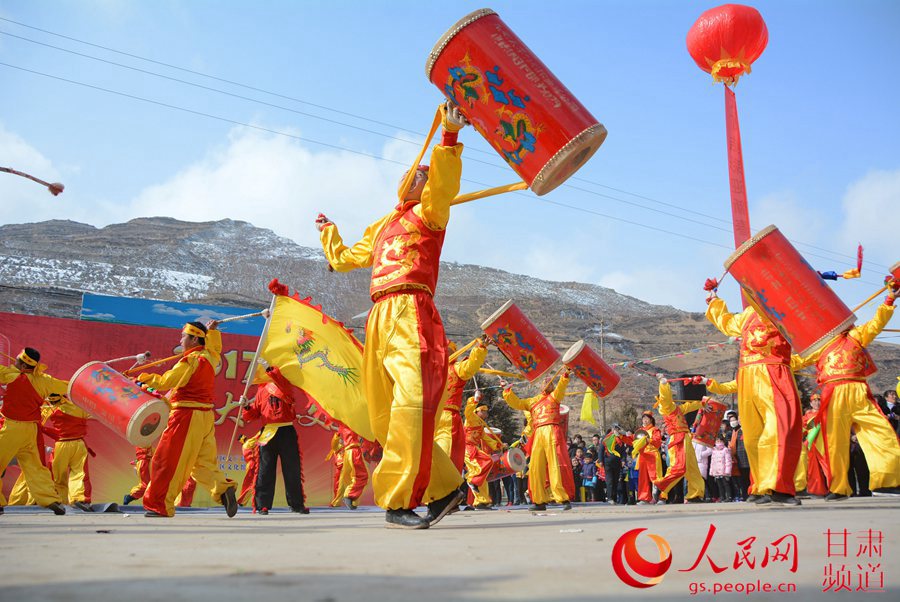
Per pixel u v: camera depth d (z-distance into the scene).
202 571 1.94
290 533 3.77
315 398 8.06
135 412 7.63
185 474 7.73
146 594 1.52
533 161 4.30
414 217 4.81
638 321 166.38
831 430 8.35
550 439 11.65
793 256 6.57
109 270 131.62
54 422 11.22
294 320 8.28
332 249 5.33
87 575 1.85
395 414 4.40
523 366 10.62
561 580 1.76
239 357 16.95
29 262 132.75
